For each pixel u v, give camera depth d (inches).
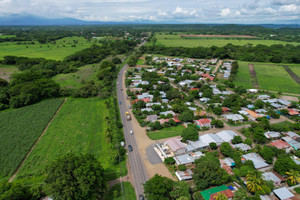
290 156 2989.7
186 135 3336.6
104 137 3572.8
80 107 4877.0
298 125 3796.8
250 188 2299.5
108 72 7298.2
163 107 4731.8
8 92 5059.1
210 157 2753.4
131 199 2294.5
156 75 7224.4
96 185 2116.1
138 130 3855.8
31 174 2659.9
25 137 3501.5
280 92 5585.6
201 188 2396.7
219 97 5216.5
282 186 2480.3
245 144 3272.6
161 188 2142.0
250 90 5969.5
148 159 3006.9
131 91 5935.0
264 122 3900.1
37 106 4800.7
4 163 2847.0
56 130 3794.3
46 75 7165.4
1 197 1915.6
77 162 2148.1
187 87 6131.9
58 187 1937.7
